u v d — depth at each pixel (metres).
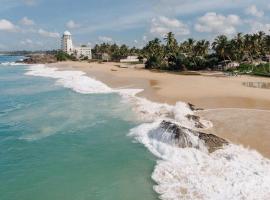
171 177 17.53
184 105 35.31
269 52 104.56
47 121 31.41
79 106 38.91
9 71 119.38
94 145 23.75
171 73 92.94
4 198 16.02
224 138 23.59
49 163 20.50
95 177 18.19
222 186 16.02
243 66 98.31
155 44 136.75
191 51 128.75
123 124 29.55
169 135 22.62
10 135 26.84
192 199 14.98
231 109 34.50
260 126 26.69
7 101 43.78
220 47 107.06
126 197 15.71
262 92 48.16
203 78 73.88
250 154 19.98
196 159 19.72
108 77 78.31
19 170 19.47
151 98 43.53
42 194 16.39
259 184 16.02
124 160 20.56
